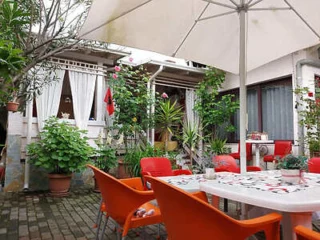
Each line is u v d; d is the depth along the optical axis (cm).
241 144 242
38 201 432
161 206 131
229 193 154
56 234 284
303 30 288
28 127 523
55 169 486
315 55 586
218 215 110
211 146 684
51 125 500
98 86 605
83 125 573
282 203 127
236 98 725
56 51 397
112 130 609
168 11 257
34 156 495
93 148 526
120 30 252
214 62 337
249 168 350
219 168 307
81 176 563
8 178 503
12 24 244
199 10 271
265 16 289
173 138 725
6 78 172
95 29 238
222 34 307
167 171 307
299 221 137
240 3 252
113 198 188
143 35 270
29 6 373
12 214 358
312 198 135
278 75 614
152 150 576
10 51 157
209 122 712
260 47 326
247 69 353
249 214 216
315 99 533
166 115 645
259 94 666
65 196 471
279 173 245
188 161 684
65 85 591
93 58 600
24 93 443
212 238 114
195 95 762
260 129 657
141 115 629
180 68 685
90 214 360
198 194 176
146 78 639
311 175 230
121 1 211
